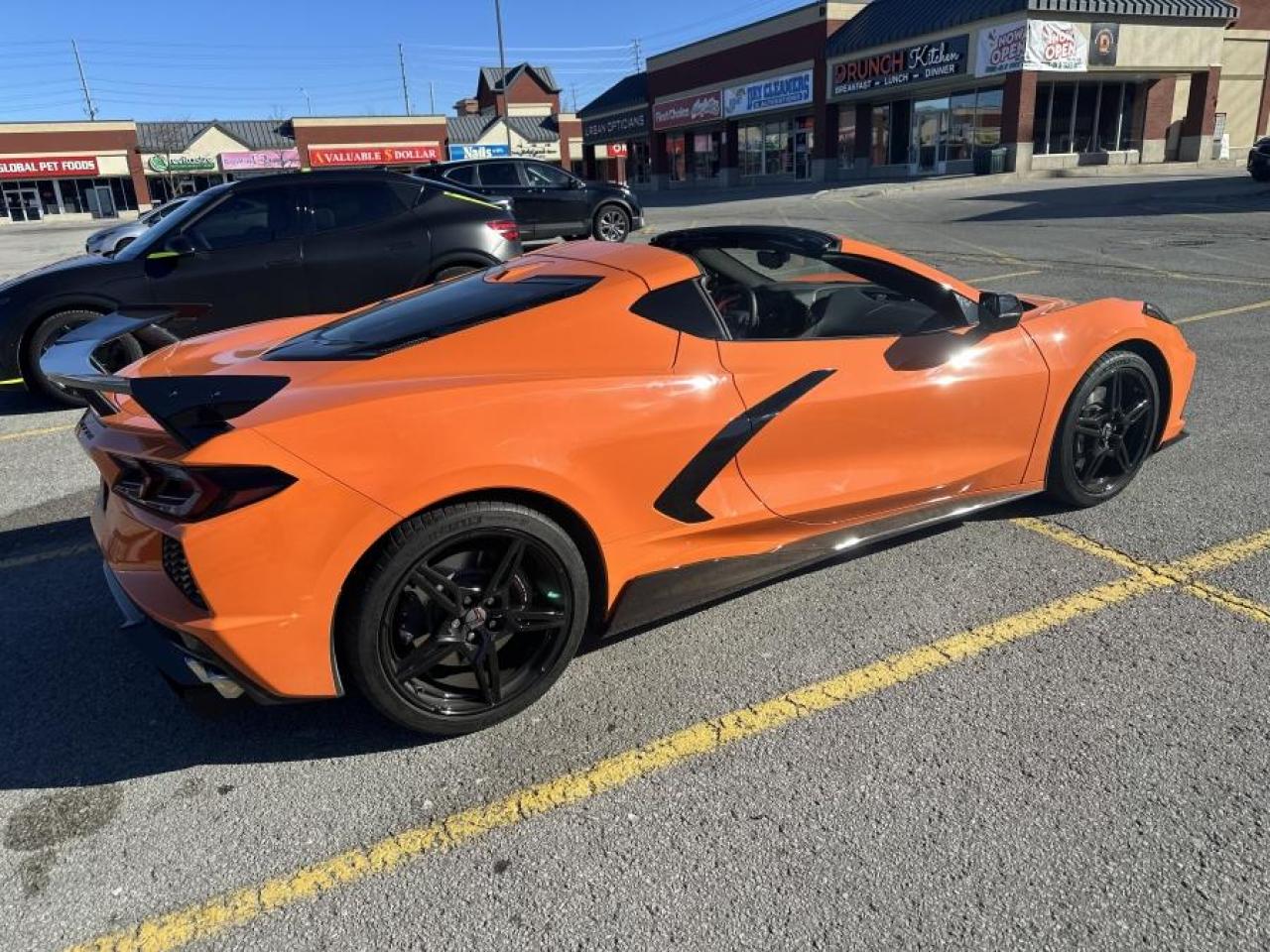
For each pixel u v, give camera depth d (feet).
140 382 7.23
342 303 22.38
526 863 6.81
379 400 7.50
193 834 7.25
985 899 6.25
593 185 50.67
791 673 9.08
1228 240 39.01
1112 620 9.72
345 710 8.84
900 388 10.14
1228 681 8.55
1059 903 6.19
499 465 7.61
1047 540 11.66
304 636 7.20
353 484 7.11
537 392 8.05
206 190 21.97
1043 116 92.79
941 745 7.88
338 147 176.24
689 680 9.05
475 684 8.36
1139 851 6.60
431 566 7.68
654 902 6.37
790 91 113.09
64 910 6.54
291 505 6.94
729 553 9.47
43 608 11.17
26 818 7.49
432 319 9.04
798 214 66.39
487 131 188.34
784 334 10.53
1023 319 11.57
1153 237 41.14
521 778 7.75
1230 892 6.22
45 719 8.87
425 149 183.42
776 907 6.27
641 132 151.94
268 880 6.76
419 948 6.09
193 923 6.39
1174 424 13.00
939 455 10.77
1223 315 23.97
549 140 193.98
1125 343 12.03
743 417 9.17
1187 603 9.97
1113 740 7.82
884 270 10.69
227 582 6.91
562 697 8.89
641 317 9.07
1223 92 107.14
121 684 9.46
